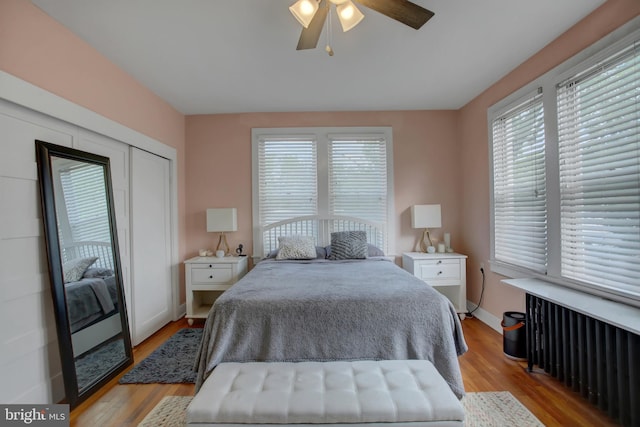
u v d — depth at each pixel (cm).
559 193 212
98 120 222
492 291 299
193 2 174
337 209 370
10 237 158
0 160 155
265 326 171
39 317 171
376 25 198
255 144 367
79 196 201
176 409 175
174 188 340
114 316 221
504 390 190
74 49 202
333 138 367
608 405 152
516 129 260
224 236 366
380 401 122
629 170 165
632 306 163
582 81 194
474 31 205
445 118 368
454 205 367
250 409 119
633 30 161
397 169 368
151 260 297
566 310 183
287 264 295
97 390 193
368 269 263
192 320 322
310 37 172
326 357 167
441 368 169
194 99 320
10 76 158
